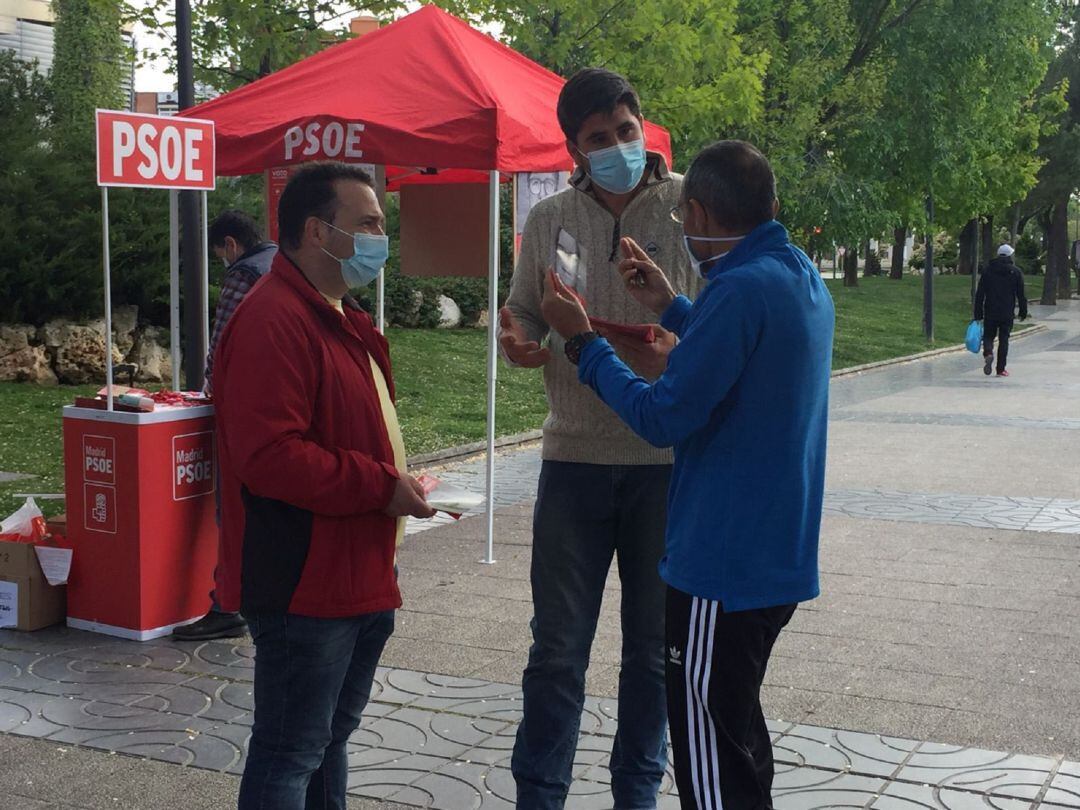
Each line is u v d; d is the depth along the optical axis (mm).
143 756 4277
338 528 2812
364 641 3098
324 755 3143
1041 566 7016
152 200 14305
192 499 5738
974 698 4836
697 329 2697
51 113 16047
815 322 2754
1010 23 24922
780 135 19500
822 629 5785
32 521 5871
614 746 3693
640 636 3576
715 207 2803
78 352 13523
